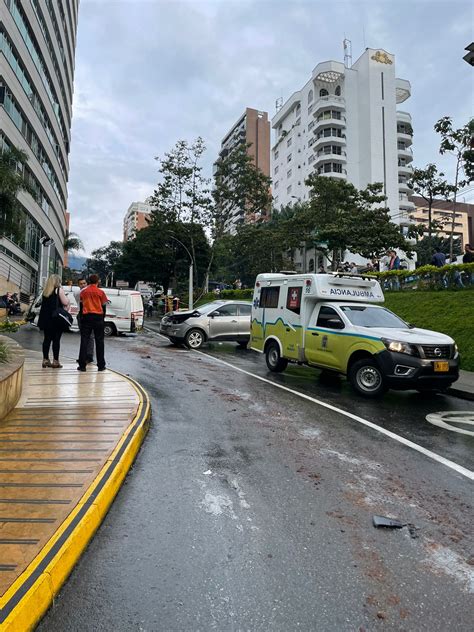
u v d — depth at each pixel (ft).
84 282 45.62
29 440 14.76
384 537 10.44
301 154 228.02
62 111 144.46
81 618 7.39
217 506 11.63
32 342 46.01
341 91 212.84
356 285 32.81
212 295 126.72
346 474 14.26
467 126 70.90
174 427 18.47
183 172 121.39
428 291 56.75
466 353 40.06
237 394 25.64
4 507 10.11
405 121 221.05
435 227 111.45
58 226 157.99
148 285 194.59
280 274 36.91
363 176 207.82
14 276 95.14
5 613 6.77
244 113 336.70
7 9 80.79
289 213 170.60
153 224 134.62
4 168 52.03
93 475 12.02
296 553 9.59
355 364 27.40
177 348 48.52
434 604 8.09
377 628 7.40
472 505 12.37
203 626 7.28
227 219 133.49
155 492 12.30
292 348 33.04
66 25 140.46
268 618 7.52
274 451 16.14
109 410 18.74
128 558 9.13
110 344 48.01
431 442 18.07
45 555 8.32
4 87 83.15
